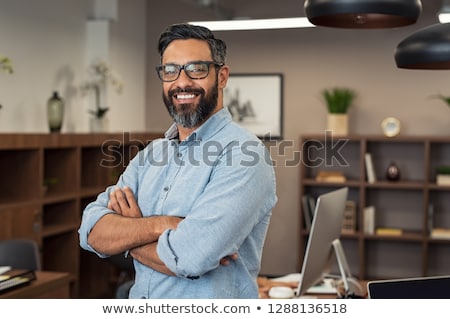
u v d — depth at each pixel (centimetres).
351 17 209
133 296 162
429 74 564
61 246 461
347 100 558
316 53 586
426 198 543
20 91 449
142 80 615
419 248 568
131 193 167
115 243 158
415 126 569
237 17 596
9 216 383
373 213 558
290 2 586
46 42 479
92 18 545
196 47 154
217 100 158
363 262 559
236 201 147
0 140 370
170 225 153
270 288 272
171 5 612
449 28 194
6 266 311
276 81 592
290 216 591
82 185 509
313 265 237
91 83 532
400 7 184
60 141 433
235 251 149
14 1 440
